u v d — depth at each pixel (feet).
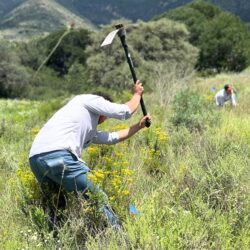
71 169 14.47
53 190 15.48
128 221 13.46
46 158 14.51
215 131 26.53
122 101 55.98
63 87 156.25
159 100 42.73
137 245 12.48
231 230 13.61
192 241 12.34
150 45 153.99
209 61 211.61
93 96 15.55
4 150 24.08
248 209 14.47
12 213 15.37
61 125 14.85
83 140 15.19
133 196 16.25
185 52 157.89
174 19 236.02
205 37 212.23
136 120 34.27
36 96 171.12
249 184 15.90
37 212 14.21
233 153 20.12
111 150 19.60
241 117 32.99
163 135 23.77
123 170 16.31
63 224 14.62
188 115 30.07
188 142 24.80
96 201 14.30
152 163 20.83
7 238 13.83
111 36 16.52
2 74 185.47
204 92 55.26
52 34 218.18
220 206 15.44
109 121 34.35
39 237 13.93
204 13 242.58
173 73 50.37
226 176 16.28
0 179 19.67
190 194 15.70
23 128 35.81
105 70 143.74
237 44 207.92
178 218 13.73
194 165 18.72
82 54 224.12
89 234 13.91
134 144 23.58
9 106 87.15
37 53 202.49
